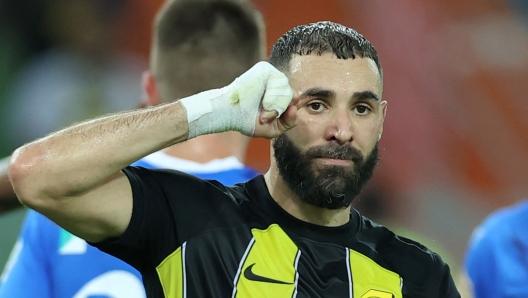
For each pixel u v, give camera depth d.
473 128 27.19
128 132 7.37
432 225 25.41
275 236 8.21
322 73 8.08
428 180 26.20
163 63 11.39
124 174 7.80
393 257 8.58
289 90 7.67
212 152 10.98
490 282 14.27
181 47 11.23
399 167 26.34
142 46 28.20
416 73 27.73
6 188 10.12
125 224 7.63
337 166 7.99
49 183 7.12
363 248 8.48
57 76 27.00
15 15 27.89
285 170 8.21
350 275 8.20
